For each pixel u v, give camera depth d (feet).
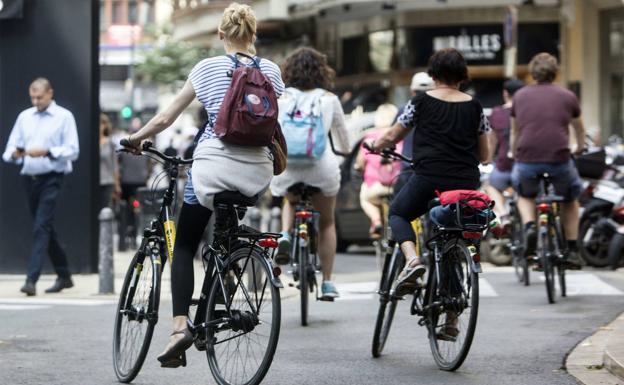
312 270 84.94
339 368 66.39
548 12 246.27
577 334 79.25
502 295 102.94
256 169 57.52
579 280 113.80
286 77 85.61
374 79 264.72
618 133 237.66
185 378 63.57
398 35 257.55
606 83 239.50
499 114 120.78
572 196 100.58
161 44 432.66
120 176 184.24
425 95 68.39
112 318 89.35
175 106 58.03
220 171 57.06
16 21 126.93
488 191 123.54
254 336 55.93
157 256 61.41
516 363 67.97
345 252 167.53
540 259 97.81
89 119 126.41
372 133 121.08
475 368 66.33
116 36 430.20
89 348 74.59
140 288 62.23
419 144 68.03
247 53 59.62
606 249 128.47
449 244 65.26
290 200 87.56
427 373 64.69
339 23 276.41
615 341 70.90
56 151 106.01
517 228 113.70
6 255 126.41
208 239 149.48
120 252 184.24
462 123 67.41
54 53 126.62
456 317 64.49
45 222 106.52
